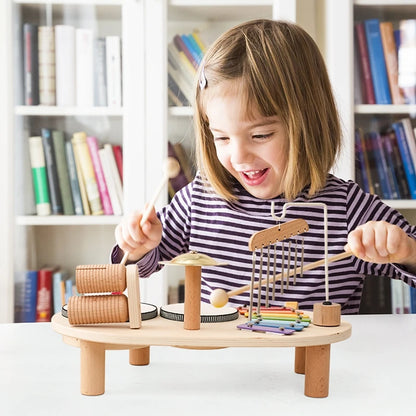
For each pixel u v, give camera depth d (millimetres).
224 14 1890
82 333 547
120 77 1901
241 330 564
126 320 568
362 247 667
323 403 530
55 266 1917
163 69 1862
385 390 570
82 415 496
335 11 1850
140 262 863
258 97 818
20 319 1908
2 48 1891
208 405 524
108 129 1913
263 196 918
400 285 1854
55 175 1917
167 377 613
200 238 1058
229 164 875
